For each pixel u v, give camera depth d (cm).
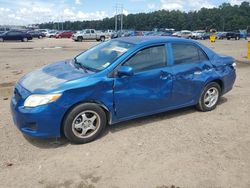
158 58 579
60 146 503
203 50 659
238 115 670
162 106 596
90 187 395
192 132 571
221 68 682
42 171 429
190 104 648
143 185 401
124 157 471
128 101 542
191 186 401
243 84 997
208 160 468
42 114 466
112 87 520
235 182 412
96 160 461
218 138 549
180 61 611
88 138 514
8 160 455
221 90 702
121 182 407
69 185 399
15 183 402
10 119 611
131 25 14112
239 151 501
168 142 525
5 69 1243
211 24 13225
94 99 506
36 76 534
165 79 582
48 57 1766
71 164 448
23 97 481
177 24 13612
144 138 538
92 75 508
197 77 636
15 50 2298
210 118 646
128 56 539
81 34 4375
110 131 562
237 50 2559
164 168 442
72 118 492
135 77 542
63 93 475
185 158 472
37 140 520
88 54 609
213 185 405
